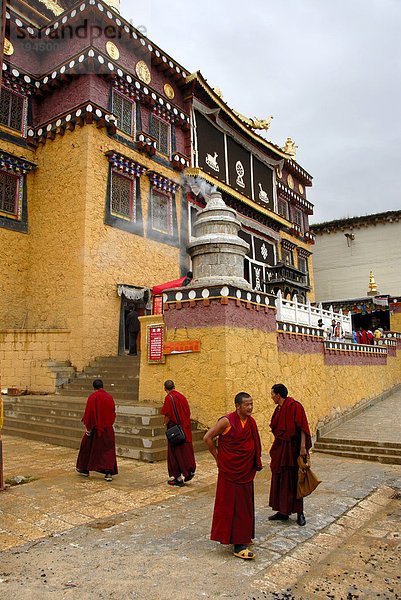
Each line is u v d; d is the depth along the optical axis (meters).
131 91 17.47
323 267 35.88
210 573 3.82
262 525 5.04
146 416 8.93
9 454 8.62
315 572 3.96
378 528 5.20
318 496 6.32
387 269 33.28
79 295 14.62
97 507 5.55
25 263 16.28
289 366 11.62
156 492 6.20
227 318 9.21
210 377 9.16
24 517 5.18
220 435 4.39
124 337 15.78
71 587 3.56
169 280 18.27
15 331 14.24
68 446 9.30
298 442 5.14
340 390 15.20
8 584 3.60
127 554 4.18
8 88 16.30
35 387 13.82
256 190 25.31
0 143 15.80
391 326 28.94
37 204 16.56
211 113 21.47
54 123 16.34
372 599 3.49
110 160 15.97
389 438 11.67
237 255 10.63
